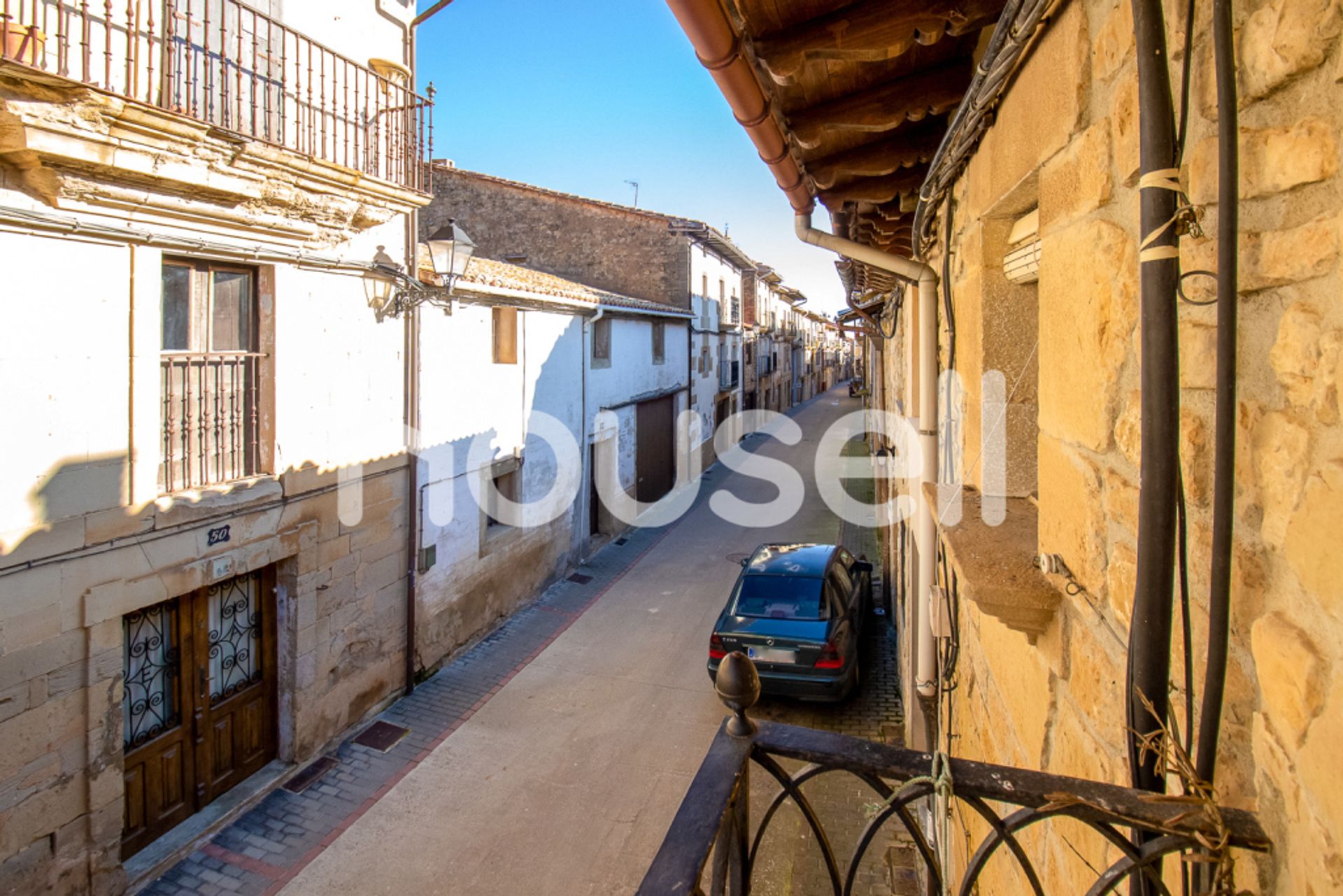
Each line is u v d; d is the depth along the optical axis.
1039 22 1.76
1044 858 1.93
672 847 1.20
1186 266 1.22
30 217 4.62
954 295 3.61
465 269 8.45
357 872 5.86
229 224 5.88
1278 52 0.96
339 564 7.41
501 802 6.72
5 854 4.70
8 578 4.67
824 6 2.32
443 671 9.19
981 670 2.94
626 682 8.98
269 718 6.94
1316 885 0.88
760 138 3.13
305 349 6.88
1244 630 1.07
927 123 3.69
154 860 5.68
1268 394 1.01
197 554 5.85
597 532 14.80
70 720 5.03
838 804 6.46
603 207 20.62
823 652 7.90
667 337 18.62
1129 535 1.39
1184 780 1.13
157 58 5.33
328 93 6.92
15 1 4.45
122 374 5.26
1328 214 0.88
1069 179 1.71
